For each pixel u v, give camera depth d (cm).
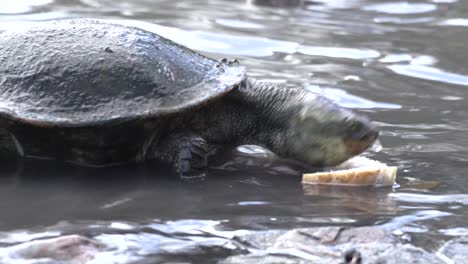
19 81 887
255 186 888
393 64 1447
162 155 942
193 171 923
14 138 913
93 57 903
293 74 1332
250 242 706
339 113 932
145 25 1634
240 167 955
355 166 959
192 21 1716
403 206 824
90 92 878
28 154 939
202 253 682
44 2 1816
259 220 772
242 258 666
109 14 1744
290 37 1620
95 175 902
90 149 903
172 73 918
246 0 2030
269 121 965
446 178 917
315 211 804
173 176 909
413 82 1334
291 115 952
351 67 1409
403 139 1052
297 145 953
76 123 855
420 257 668
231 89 924
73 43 924
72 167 923
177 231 736
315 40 1611
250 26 1700
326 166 962
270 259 663
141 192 854
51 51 912
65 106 870
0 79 892
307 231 722
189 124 949
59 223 750
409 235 732
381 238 712
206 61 981
